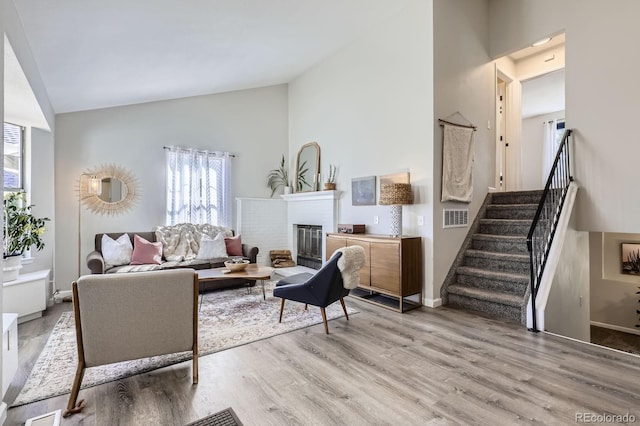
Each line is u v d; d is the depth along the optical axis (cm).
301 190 629
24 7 230
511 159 577
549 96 668
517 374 232
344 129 529
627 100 362
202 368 242
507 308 351
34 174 413
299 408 193
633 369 238
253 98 634
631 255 563
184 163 546
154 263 446
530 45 454
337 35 476
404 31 426
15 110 349
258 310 380
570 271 381
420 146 408
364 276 421
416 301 412
